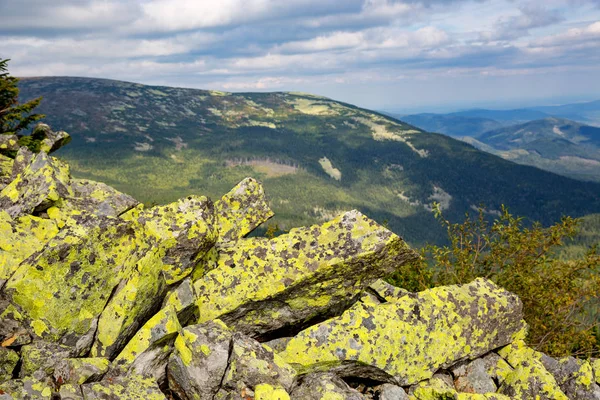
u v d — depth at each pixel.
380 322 11.58
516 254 21.92
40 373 8.59
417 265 22.19
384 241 11.84
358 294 12.91
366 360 11.03
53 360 8.85
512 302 13.07
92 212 12.37
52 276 9.30
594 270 20.95
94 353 9.54
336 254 11.88
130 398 8.62
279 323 12.23
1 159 16.67
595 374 11.98
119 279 10.07
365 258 11.81
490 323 12.65
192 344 9.63
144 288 10.05
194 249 11.01
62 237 9.57
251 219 14.09
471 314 12.48
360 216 12.49
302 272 11.76
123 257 10.30
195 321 11.44
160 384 10.09
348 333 11.30
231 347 9.91
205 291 11.63
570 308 21.44
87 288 9.66
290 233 12.74
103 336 9.57
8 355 8.71
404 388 11.65
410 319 11.84
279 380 9.70
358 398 9.84
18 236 10.55
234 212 14.04
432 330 11.88
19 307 9.12
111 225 10.23
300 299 12.02
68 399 8.10
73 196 12.69
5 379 8.57
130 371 9.44
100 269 9.88
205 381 9.41
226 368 9.62
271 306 11.94
